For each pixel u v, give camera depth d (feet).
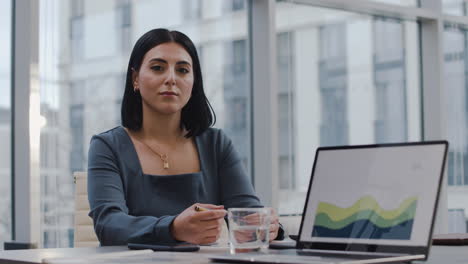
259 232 4.29
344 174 4.48
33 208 10.59
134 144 5.97
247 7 13.37
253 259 3.72
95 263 3.78
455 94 16.31
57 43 11.10
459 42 16.55
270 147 13.15
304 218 4.57
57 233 11.08
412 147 4.21
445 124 15.74
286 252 4.22
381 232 4.16
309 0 13.82
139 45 6.02
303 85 13.83
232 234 4.30
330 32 14.25
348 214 4.35
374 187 4.29
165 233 4.77
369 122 14.73
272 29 13.24
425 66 15.80
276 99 13.28
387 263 3.73
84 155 11.41
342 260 3.58
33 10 10.64
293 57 13.74
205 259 3.97
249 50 13.39
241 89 13.25
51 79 11.04
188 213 4.78
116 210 5.41
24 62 10.61
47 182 10.99
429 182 4.06
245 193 6.27
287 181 13.53
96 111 11.53
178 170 5.99
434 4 15.69
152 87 5.86
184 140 6.16
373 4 14.58
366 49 14.76
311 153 13.87
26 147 10.58
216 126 12.85
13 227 10.74
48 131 11.01
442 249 4.82
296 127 13.70
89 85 11.46
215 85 12.85
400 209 4.12
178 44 6.02
